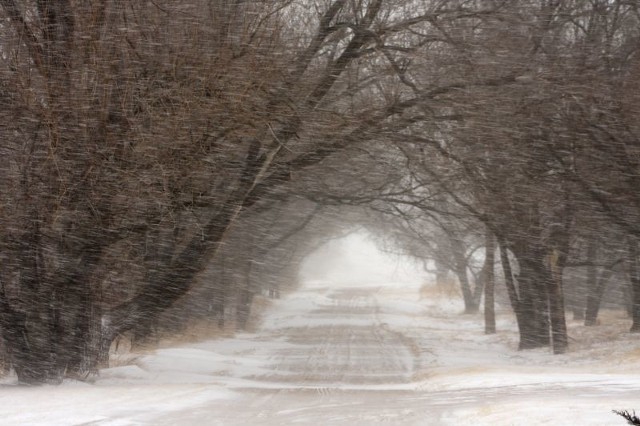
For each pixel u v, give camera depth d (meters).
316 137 31.70
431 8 32.69
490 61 31.94
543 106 34.09
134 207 27.00
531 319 47.75
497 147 34.12
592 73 34.06
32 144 25.53
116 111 25.64
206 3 27.41
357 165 36.28
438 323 73.12
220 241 32.81
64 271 28.09
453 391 24.72
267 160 31.83
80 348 29.84
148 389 24.73
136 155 25.53
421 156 35.09
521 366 35.62
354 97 33.25
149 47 26.31
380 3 31.78
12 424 15.88
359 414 18.41
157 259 34.28
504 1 32.47
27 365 28.19
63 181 24.67
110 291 31.97
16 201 25.66
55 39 25.84
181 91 26.00
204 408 19.66
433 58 32.34
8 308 27.83
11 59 25.70
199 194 27.84
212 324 59.62
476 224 43.81
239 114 26.58
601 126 34.91
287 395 24.30
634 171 35.22
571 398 19.09
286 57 29.28
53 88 25.03
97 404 19.66
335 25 31.75
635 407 16.30
